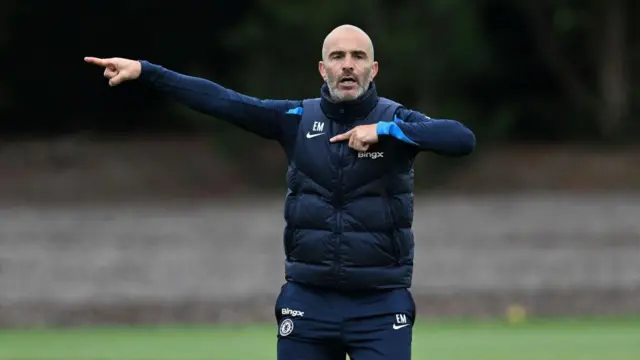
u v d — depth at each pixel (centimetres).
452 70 12394
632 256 7356
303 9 12062
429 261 7150
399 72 12250
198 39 15712
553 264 7050
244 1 15150
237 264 7119
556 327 5069
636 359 4016
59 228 8956
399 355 2103
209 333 4941
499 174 13175
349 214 2103
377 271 2106
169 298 5956
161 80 2158
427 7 12144
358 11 12031
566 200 11288
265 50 12375
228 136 13062
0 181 12912
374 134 2041
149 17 15675
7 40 15150
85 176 13200
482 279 6494
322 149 2119
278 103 2191
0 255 7525
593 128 15200
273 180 13100
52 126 16062
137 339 4712
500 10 15575
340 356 2181
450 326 5122
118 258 7400
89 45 15988
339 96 2116
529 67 15788
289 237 2156
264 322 5456
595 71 15700
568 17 15500
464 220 9231
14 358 4131
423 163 12644
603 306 5788
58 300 5906
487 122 13238
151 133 15725
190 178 13238
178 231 8688
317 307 2130
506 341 4544
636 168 13475
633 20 15650
